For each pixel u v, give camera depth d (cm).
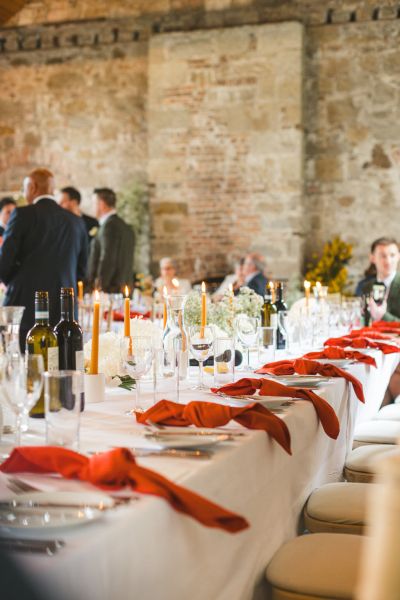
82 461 132
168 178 1031
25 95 1118
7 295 525
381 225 997
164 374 222
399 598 99
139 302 679
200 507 119
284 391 216
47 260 520
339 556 170
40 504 114
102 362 247
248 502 160
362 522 202
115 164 1088
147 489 120
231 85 1002
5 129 1128
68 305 201
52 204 527
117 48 1080
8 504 114
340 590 157
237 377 263
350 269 1009
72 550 99
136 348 196
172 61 1020
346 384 269
